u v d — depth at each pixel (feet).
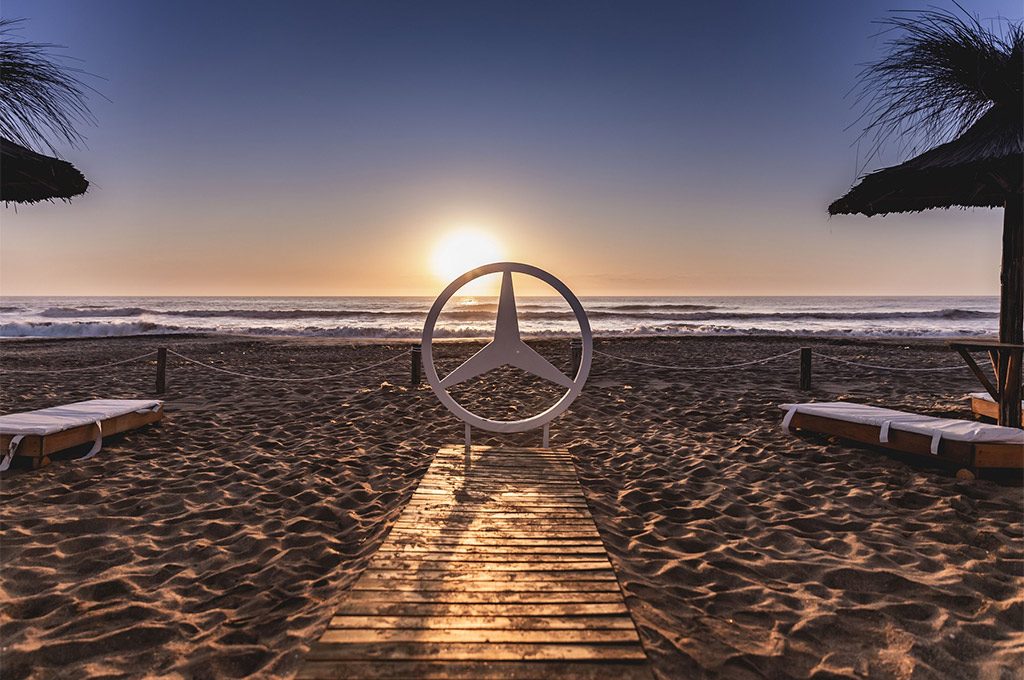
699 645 7.97
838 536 11.81
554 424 22.59
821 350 52.19
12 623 8.50
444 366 40.78
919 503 13.50
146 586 9.75
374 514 13.10
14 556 10.61
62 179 12.96
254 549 11.30
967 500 13.35
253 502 13.71
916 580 9.82
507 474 14.46
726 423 22.24
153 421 20.68
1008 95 15.93
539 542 10.23
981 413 21.75
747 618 8.75
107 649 8.02
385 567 9.12
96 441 17.44
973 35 16.62
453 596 8.19
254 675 7.40
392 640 7.06
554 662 6.73
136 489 14.35
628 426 22.11
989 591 9.46
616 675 6.54
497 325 16.44
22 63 14.17
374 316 142.41
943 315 131.95
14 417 17.16
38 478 14.94
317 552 11.11
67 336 74.23
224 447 18.58
